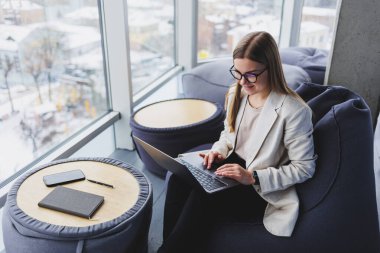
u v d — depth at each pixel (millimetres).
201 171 1695
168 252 1604
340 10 1928
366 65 1985
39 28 2145
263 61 1475
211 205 1666
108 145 3014
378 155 1976
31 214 1440
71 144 2420
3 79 1938
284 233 1537
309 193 1557
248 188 1709
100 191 1607
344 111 1499
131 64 3145
